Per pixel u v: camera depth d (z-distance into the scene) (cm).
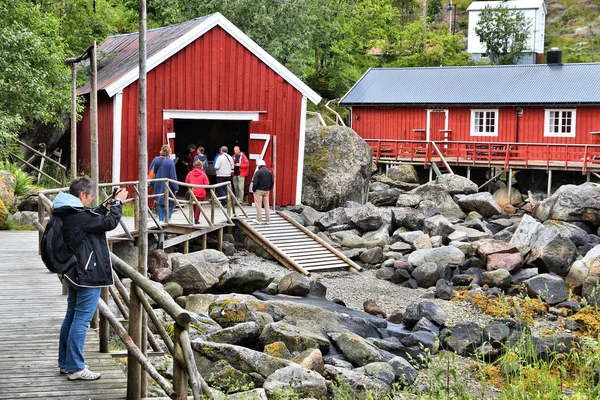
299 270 1923
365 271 2041
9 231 1712
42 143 2644
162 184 1798
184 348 578
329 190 2573
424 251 2023
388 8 5738
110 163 2275
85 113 2683
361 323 1448
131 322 679
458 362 1296
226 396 880
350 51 5300
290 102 2425
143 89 833
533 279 1794
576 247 2084
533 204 2895
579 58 6228
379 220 2255
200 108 2314
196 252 1781
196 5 3825
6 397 679
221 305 1298
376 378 1089
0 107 2017
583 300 1477
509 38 5709
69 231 695
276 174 2414
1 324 916
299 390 995
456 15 7144
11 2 2033
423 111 3878
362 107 4038
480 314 1692
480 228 2450
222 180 2208
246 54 2364
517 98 3653
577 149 3538
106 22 3416
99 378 731
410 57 5472
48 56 2130
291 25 3938
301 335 1212
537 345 1217
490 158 3466
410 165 3622
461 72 3988
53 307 1001
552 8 7212
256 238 2011
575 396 682
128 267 688
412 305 1563
